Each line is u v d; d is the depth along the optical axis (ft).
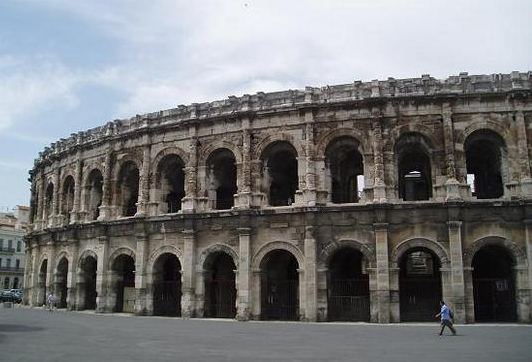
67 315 168.35
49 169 225.76
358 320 146.61
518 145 143.02
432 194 147.43
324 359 73.97
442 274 139.33
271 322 144.15
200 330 119.14
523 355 77.41
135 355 77.92
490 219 140.15
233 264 177.06
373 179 148.36
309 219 148.87
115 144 188.14
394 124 149.79
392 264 142.00
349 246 145.89
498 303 150.41
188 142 170.81
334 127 153.79
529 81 145.48
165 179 177.47
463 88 148.05
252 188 158.20
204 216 161.07
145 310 167.22
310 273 146.41
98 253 182.60
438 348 86.28
